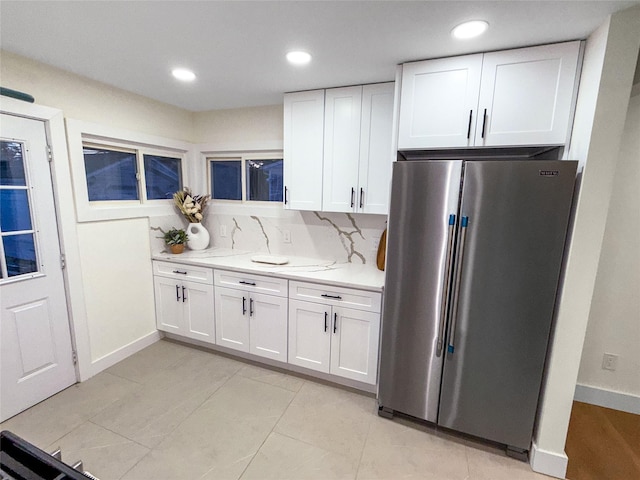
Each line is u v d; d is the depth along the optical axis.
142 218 2.78
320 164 2.46
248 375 2.51
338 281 2.21
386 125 2.23
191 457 1.73
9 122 1.83
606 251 2.08
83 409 2.07
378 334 2.16
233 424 1.98
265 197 3.11
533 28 1.46
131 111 2.56
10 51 1.81
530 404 1.69
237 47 1.73
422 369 1.89
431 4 1.30
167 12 1.40
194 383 2.39
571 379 1.60
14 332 1.96
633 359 2.13
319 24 1.48
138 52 1.81
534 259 1.58
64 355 2.24
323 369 2.38
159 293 2.94
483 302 1.69
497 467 1.71
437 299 1.79
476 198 1.63
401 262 1.86
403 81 1.88
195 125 3.22
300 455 1.76
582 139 1.49
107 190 2.54
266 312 2.51
